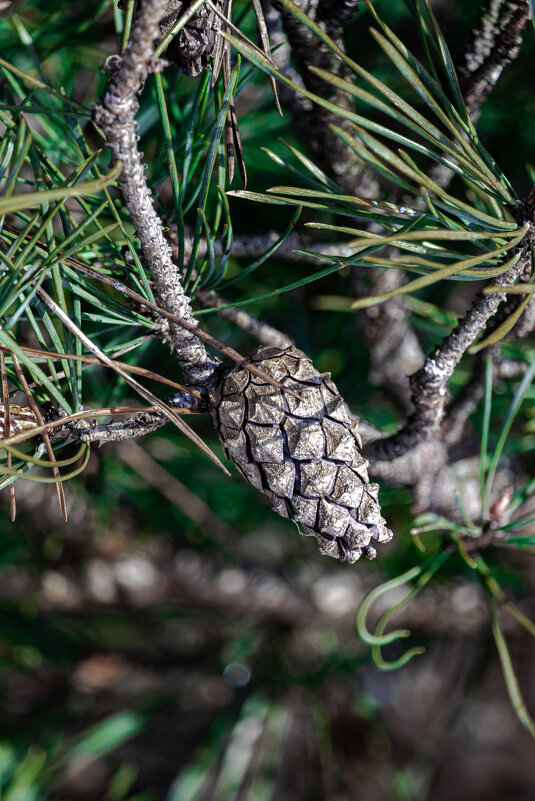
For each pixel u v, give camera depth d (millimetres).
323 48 410
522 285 338
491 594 414
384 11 482
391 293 329
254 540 711
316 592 689
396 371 499
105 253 407
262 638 737
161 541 698
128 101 340
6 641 695
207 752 678
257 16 372
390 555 581
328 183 390
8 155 365
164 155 414
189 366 375
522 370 447
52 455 363
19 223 419
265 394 364
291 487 363
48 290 438
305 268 522
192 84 470
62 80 462
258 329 418
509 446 481
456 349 383
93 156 355
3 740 704
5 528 594
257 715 683
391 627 696
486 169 365
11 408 373
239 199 523
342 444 364
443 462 452
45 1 459
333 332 572
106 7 448
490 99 495
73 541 641
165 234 403
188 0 360
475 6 463
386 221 371
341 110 352
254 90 493
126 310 383
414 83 348
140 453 566
